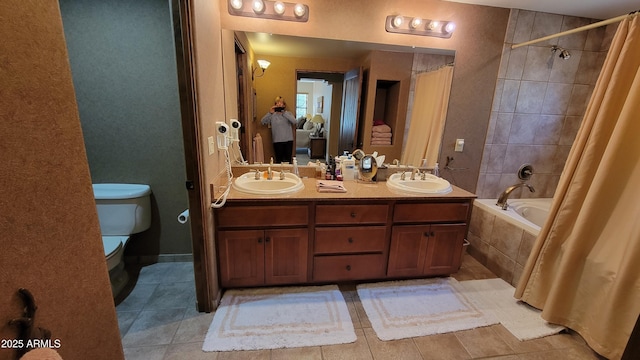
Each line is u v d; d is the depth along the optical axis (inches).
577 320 65.2
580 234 62.2
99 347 29.4
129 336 62.2
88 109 77.4
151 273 85.7
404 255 81.7
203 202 63.3
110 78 76.3
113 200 77.6
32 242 21.2
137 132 80.4
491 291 82.7
